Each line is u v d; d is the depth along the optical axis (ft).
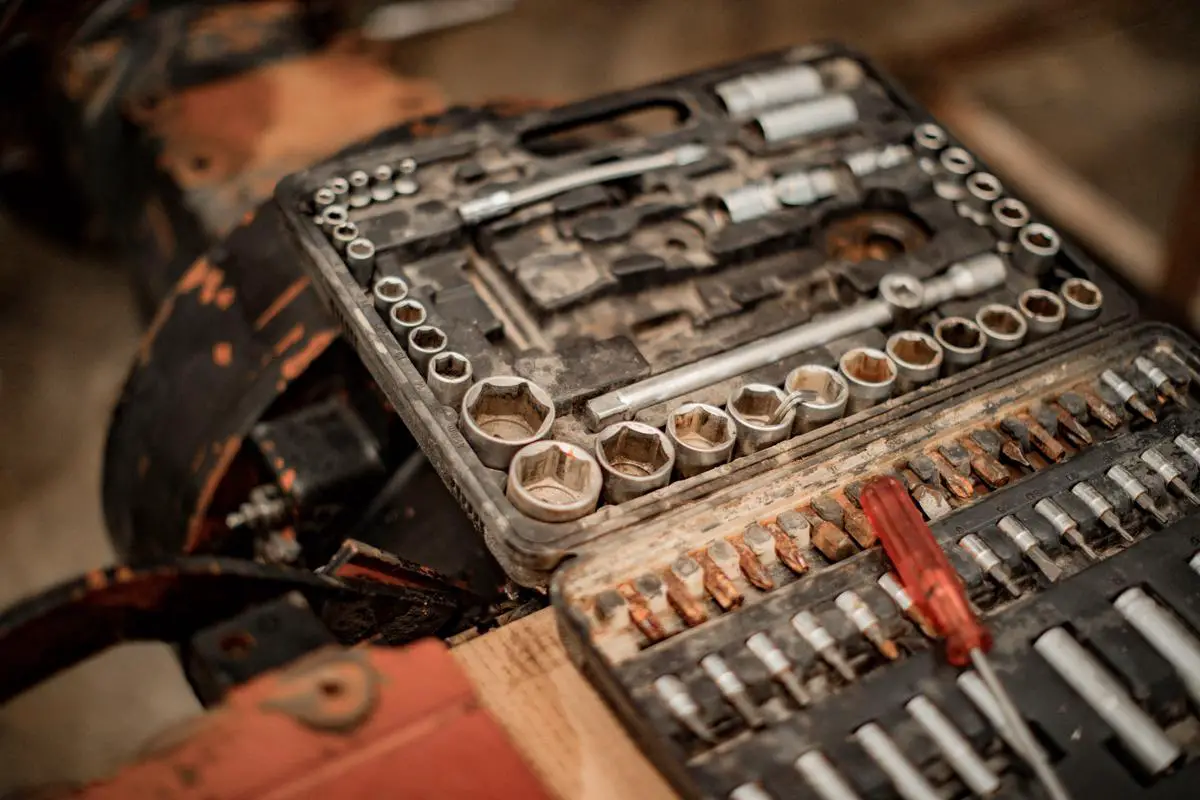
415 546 3.06
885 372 2.78
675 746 2.36
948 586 2.47
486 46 6.26
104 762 4.32
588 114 3.21
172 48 4.09
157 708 4.47
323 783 2.29
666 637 2.51
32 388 5.25
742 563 2.59
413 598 2.74
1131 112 6.25
